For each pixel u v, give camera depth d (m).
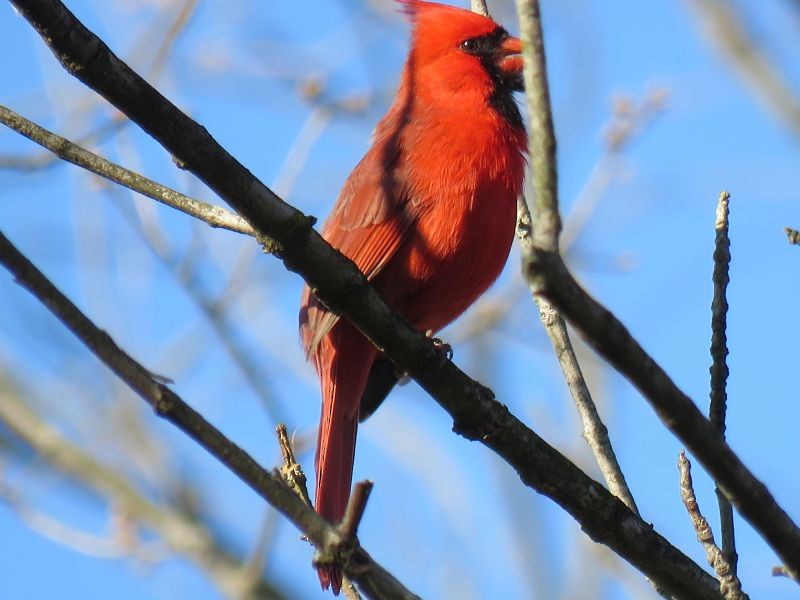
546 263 4.36
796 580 5.48
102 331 4.42
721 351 7.05
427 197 8.87
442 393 7.29
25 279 4.31
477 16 9.79
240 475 4.56
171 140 6.19
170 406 4.45
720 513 6.87
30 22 5.79
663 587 6.95
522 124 9.40
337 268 6.80
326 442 9.09
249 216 6.50
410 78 9.71
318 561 4.77
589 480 7.15
